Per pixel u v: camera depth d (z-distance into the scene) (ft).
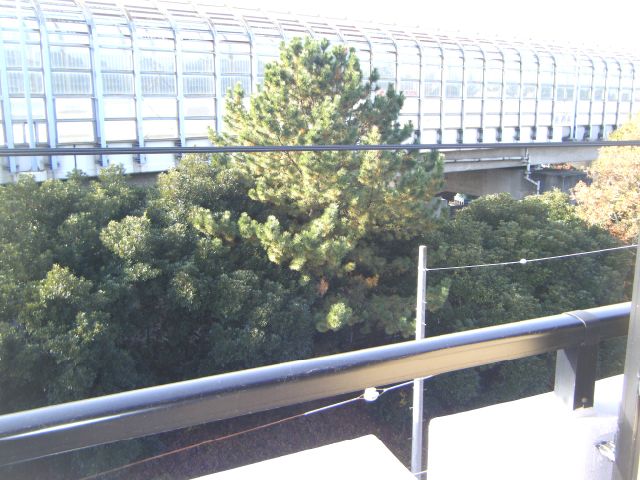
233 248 43.60
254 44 64.18
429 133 82.43
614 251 55.52
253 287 40.81
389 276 48.16
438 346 5.06
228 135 45.16
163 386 4.22
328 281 44.29
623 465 5.11
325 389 4.68
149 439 39.40
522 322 5.58
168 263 40.04
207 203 45.03
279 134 39.19
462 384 43.80
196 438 42.01
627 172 58.90
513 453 6.08
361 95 42.78
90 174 56.90
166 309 40.37
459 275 47.62
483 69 86.22
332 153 36.68
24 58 50.78
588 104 101.19
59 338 32.32
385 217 41.60
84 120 55.47
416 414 32.09
